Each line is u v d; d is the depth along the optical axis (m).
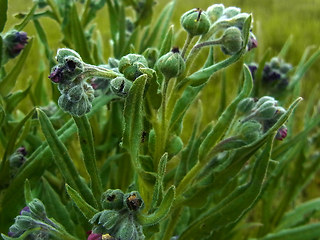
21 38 0.16
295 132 0.32
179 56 0.11
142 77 0.11
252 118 0.13
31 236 0.12
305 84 0.38
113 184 0.19
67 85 0.11
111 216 0.11
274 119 0.13
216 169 0.14
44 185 0.15
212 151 0.13
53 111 0.19
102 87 0.14
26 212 0.12
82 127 0.13
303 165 0.21
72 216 0.17
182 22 0.12
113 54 0.21
